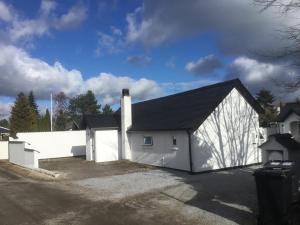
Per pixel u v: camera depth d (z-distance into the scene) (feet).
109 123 99.09
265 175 31.68
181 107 83.20
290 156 47.85
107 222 36.42
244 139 78.28
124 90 94.48
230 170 72.95
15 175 77.05
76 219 37.96
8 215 40.55
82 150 124.98
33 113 189.98
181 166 72.43
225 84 77.56
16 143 99.81
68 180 65.92
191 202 43.68
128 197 48.01
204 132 71.51
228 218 35.78
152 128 81.00
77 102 296.10
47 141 119.65
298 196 33.09
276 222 31.40
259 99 142.20
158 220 36.52
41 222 37.24
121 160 94.89
